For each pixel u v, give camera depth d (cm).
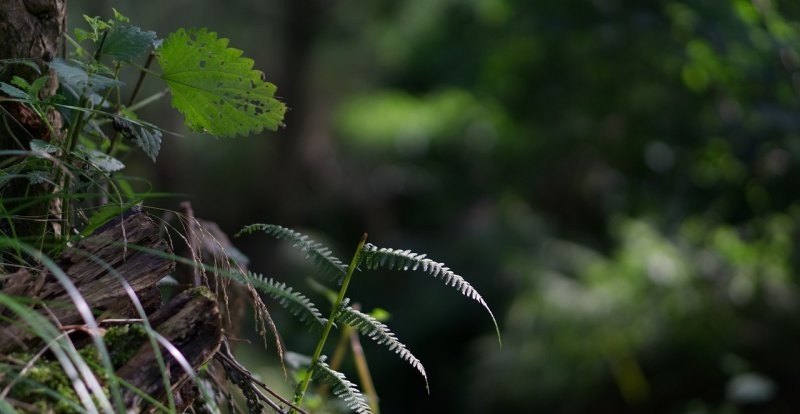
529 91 703
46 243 180
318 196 1305
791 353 777
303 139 1199
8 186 185
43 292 152
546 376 862
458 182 1296
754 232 627
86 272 157
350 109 1214
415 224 1352
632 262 876
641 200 677
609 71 639
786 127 539
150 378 144
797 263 704
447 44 1088
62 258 158
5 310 146
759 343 782
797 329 785
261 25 1124
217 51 183
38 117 190
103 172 179
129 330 147
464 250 1148
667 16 550
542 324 901
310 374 167
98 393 128
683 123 621
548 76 684
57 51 195
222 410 193
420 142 1248
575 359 848
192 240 180
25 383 136
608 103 652
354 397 165
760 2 520
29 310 137
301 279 1041
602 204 964
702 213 628
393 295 1170
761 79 530
